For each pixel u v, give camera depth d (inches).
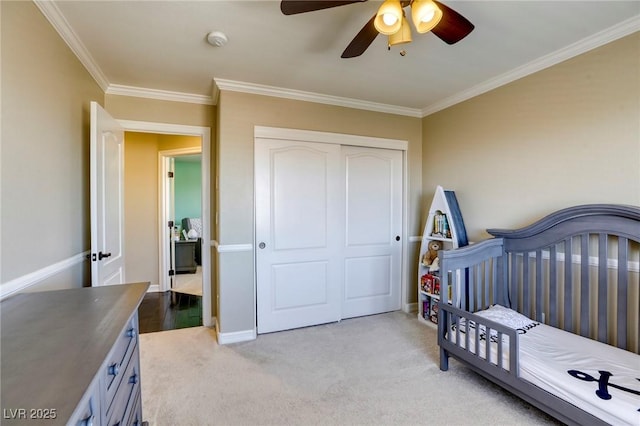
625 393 56.6
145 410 72.8
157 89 116.3
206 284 129.1
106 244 92.0
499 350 75.2
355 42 67.0
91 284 87.4
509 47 87.4
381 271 142.6
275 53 89.9
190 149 170.1
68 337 35.4
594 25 76.8
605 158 81.4
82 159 87.0
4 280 51.0
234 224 112.7
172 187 188.4
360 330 122.3
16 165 54.8
